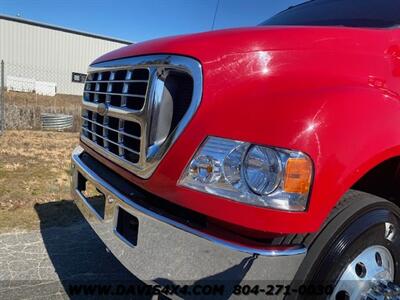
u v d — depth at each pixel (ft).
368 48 7.68
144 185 7.07
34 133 40.06
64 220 14.87
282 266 5.82
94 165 9.57
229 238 5.90
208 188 6.03
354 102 6.19
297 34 7.22
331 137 5.77
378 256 7.07
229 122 6.07
